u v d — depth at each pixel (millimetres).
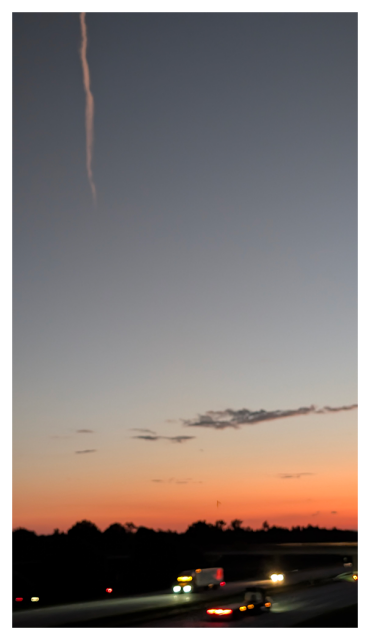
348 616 62812
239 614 65312
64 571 157250
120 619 64000
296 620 61375
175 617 65875
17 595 100062
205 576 102312
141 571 185250
